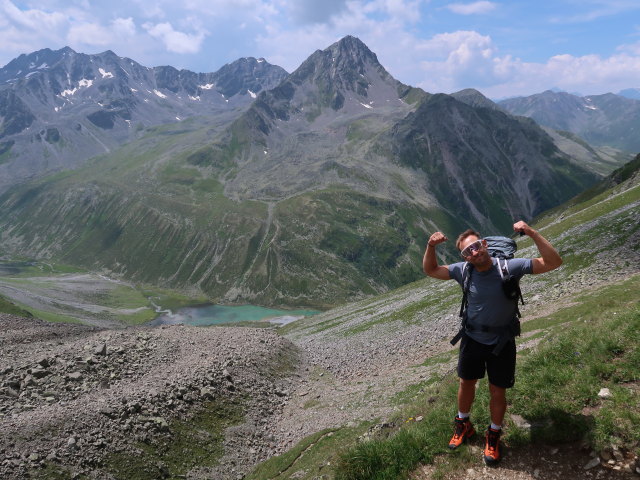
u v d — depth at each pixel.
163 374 33.88
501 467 7.43
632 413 7.24
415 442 8.76
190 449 26.16
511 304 7.26
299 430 29.84
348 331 68.88
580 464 6.94
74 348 36.00
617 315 11.23
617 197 73.38
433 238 7.89
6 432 21.70
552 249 6.64
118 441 23.78
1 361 32.12
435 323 53.19
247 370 39.41
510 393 9.30
